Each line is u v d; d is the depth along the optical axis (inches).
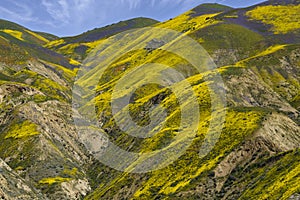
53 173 4566.9
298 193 2170.3
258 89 5103.3
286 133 3585.1
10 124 5359.3
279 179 2551.7
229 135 3516.2
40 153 4778.5
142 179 3627.0
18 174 4384.8
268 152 3230.8
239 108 3971.5
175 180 3307.1
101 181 4598.9
